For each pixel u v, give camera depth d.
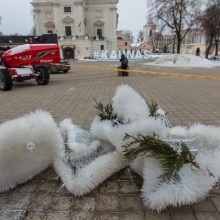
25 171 2.51
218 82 11.56
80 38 54.34
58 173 2.56
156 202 2.05
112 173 2.59
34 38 12.88
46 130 2.52
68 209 2.18
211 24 37.81
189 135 2.77
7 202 2.29
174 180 2.07
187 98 7.38
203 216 2.07
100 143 2.87
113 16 58.09
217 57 42.19
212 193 2.35
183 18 32.94
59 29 56.03
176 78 13.52
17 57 9.88
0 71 9.29
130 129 2.44
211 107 6.09
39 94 8.36
